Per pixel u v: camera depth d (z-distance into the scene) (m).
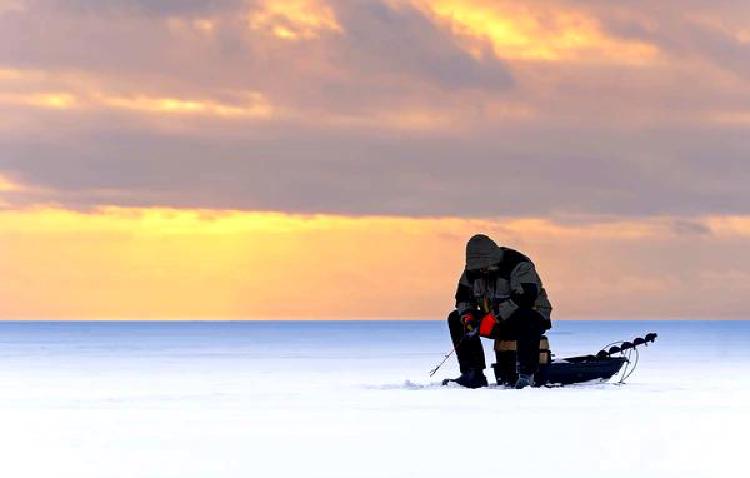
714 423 18.84
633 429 18.02
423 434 17.44
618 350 26.66
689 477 13.69
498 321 24.98
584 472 14.02
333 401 22.83
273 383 29.58
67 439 17.11
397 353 59.88
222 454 15.52
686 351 66.69
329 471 14.10
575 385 25.95
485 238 25.05
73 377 33.31
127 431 18.02
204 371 37.03
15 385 29.14
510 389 25.00
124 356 54.00
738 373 35.22
